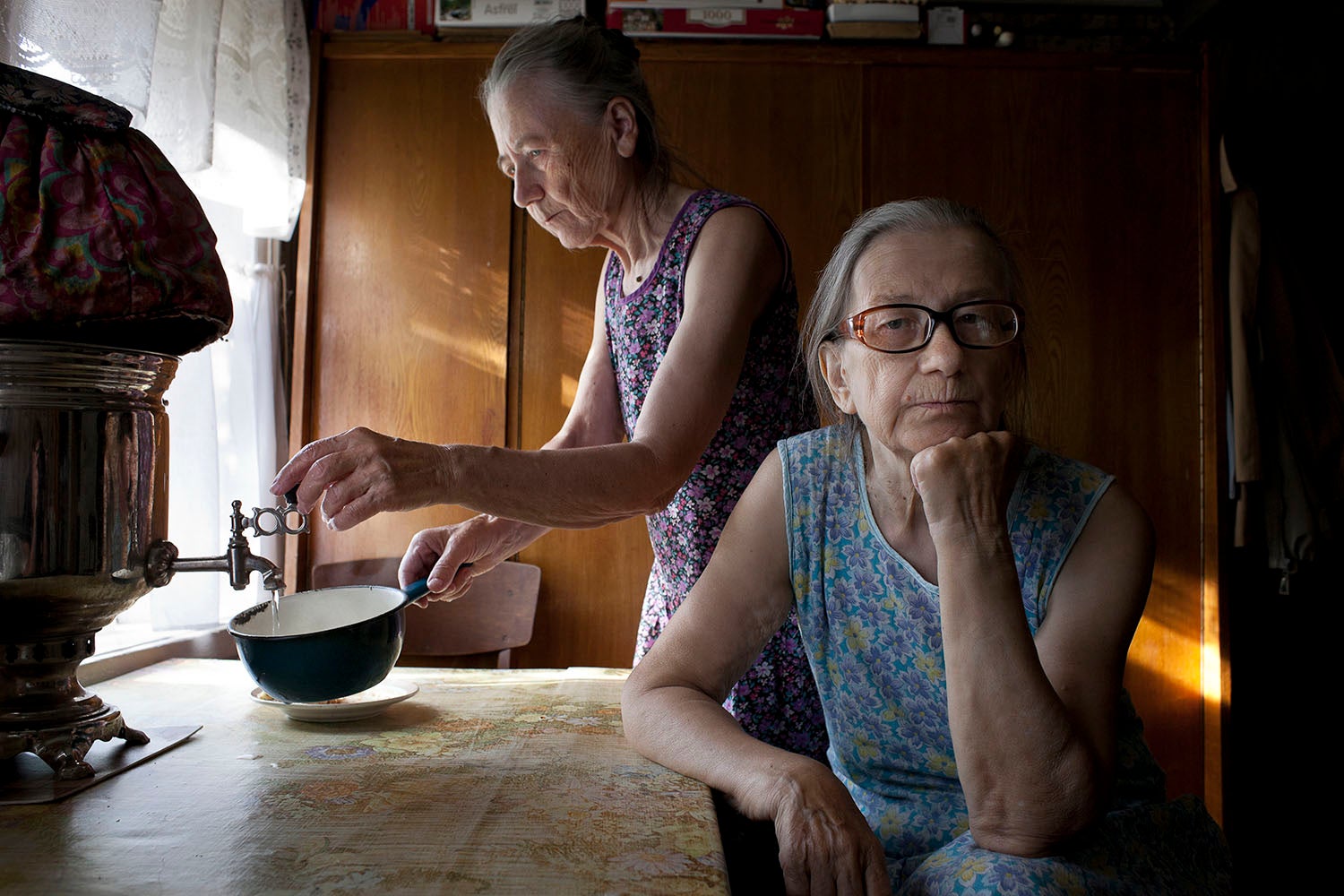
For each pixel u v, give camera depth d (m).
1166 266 2.66
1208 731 2.59
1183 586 2.63
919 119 2.65
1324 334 2.73
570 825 0.75
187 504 1.81
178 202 0.86
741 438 1.24
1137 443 2.64
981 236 0.90
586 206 1.25
